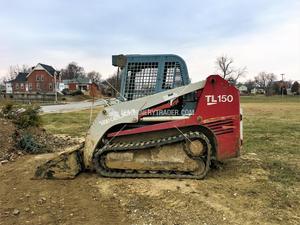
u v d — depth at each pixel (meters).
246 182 4.17
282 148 6.57
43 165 4.29
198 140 4.05
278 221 3.17
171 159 4.10
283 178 4.41
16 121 6.63
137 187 3.89
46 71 53.66
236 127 4.14
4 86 60.59
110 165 4.16
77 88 55.66
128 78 4.45
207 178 4.23
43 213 3.35
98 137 4.18
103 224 3.11
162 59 4.39
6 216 3.29
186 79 4.36
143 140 4.21
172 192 3.73
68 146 6.42
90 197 3.69
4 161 5.06
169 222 3.12
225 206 3.45
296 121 12.67
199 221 3.14
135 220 3.17
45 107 25.38
